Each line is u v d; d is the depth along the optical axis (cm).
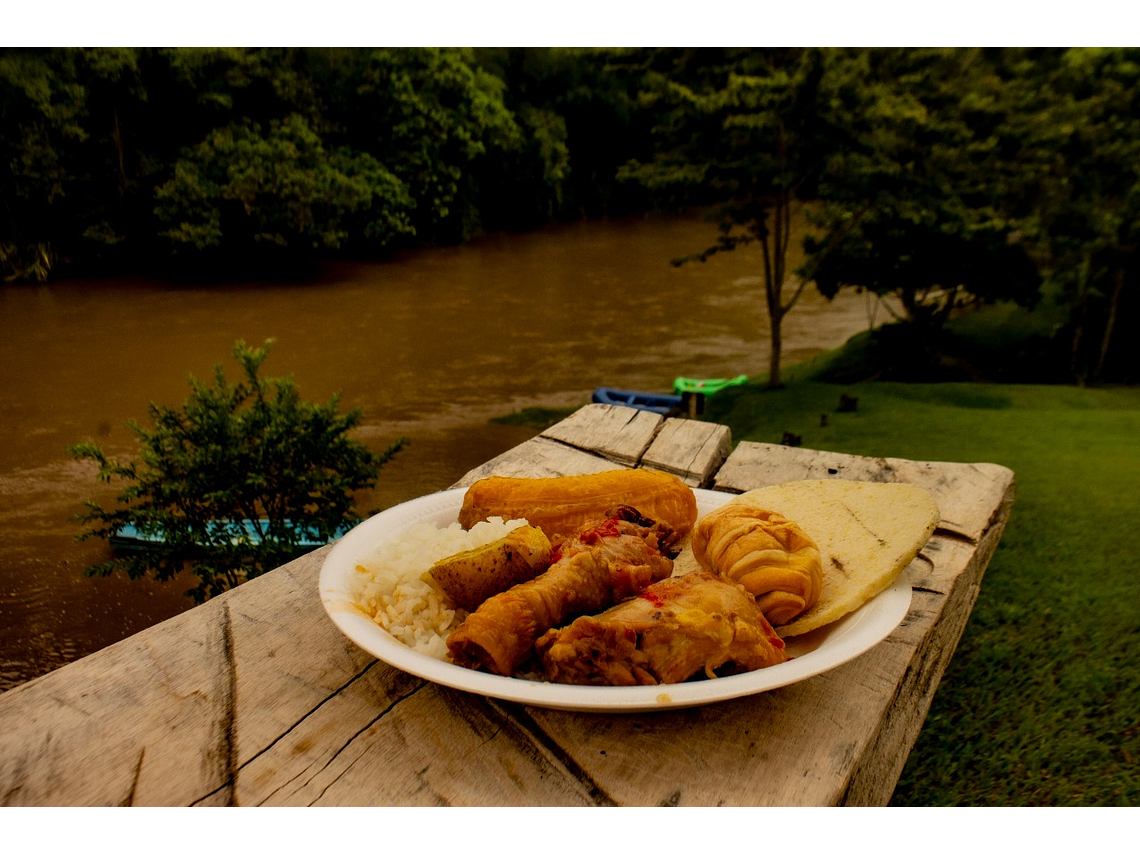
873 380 1894
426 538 158
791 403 1453
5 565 909
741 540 153
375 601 146
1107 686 424
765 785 123
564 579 139
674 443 272
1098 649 465
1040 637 485
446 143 3550
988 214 1380
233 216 2866
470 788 123
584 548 149
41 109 2411
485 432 1465
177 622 161
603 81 4319
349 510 731
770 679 121
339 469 732
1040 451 1027
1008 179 1501
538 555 146
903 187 1287
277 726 134
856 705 141
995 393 1506
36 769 124
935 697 423
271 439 677
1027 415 1289
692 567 175
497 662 129
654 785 123
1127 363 1838
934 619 172
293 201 2775
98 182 2694
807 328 2509
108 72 2486
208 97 2720
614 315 2512
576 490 180
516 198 4125
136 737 131
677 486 187
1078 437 1102
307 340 2127
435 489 1180
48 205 2614
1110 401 1438
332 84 3244
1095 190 1550
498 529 161
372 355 2000
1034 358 2002
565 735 133
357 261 3241
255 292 2664
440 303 2612
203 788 122
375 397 1680
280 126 2914
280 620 162
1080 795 335
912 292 1905
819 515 174
